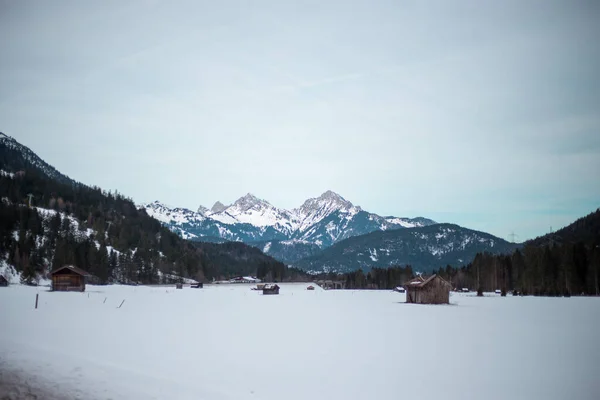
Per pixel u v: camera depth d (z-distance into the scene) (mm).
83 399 25266
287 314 71688
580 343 41469
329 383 27391
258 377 28672
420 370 30531
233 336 44719
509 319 63500
